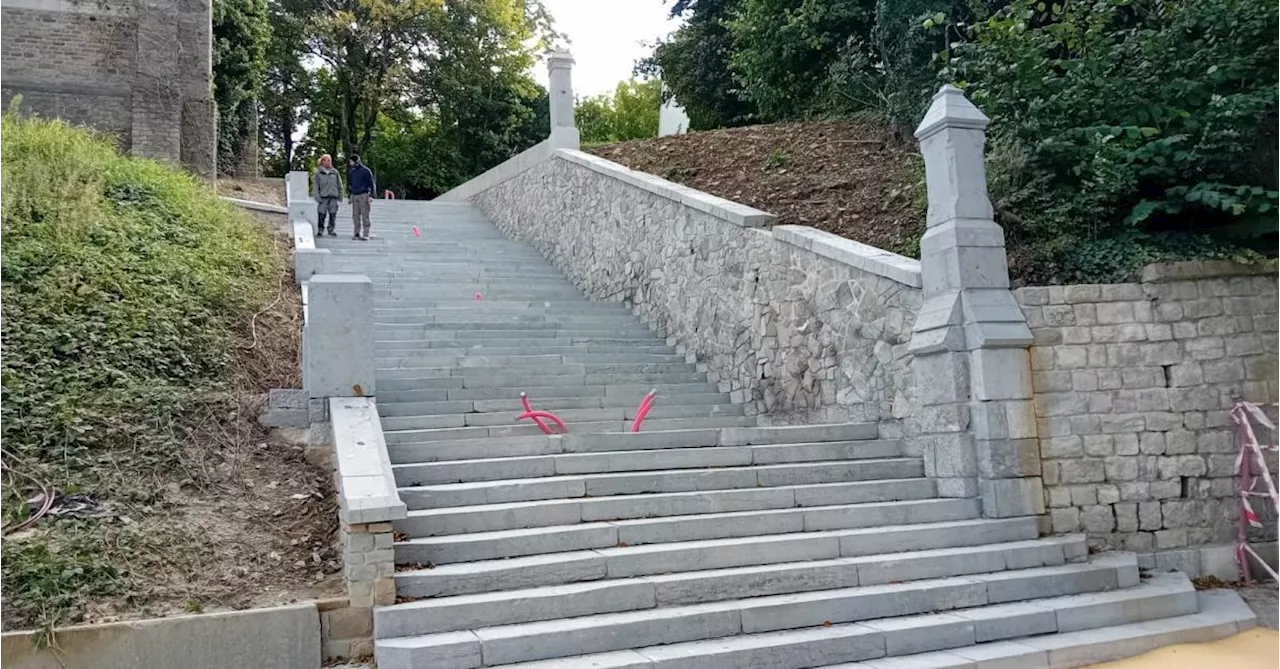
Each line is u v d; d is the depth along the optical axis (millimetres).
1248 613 6805
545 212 17469
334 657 5492
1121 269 8242
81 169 11781
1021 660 5777
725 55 21906
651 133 42500
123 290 9250
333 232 16297
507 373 10633
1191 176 8766
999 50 9602
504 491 6969
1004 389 7586
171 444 7164
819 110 17734
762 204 13508
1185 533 7738
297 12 32281
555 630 5418
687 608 5914
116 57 18422
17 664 4969
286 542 6457
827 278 9773
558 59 17766
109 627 5145
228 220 12922
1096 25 9398
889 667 5555
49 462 6664
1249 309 8047
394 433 8031
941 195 8172
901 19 14445
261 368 8992
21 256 9227
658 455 7797
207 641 5277
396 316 12133
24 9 17844
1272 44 8562
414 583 5754
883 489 7781
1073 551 7238
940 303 7957
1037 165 9344
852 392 9344
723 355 11555
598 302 14258
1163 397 7832
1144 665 5938
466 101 34281
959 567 6828
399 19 32094
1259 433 7891
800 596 6191
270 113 34219
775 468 7797
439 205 20938
